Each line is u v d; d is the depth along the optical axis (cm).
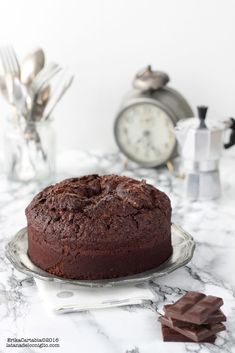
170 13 278
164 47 282
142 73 260
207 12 276
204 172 238
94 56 285
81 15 281
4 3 282
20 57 288
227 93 286
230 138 247
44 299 167
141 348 150
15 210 229
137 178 260
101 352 149
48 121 253
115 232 172
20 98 250
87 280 172
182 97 267
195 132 232
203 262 192
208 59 282
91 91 289
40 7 281
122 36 282
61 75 288
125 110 261
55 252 174
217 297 157
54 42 285
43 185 253
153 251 177
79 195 183
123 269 174
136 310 166
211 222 220
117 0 278
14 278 183
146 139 263
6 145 254
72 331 157
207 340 152
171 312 153
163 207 183
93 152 291
